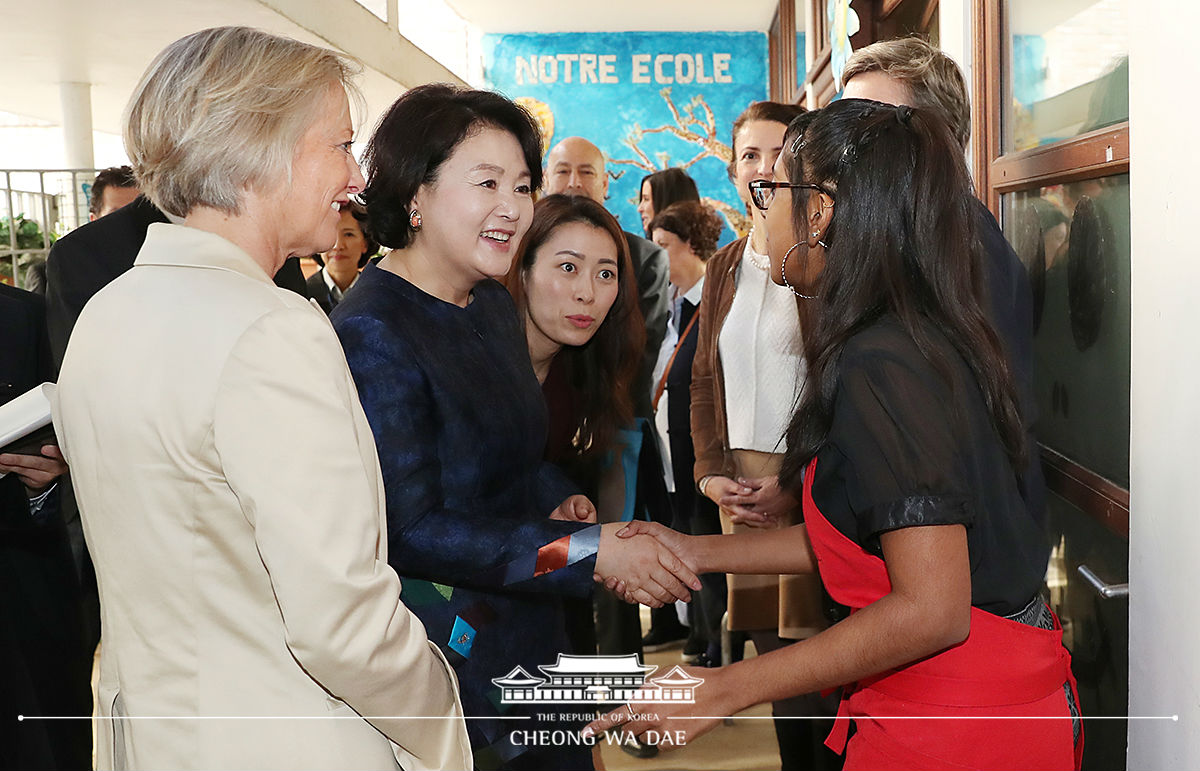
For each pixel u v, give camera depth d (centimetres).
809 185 116
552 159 389
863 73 172
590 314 193
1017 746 112
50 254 201
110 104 739
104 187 292
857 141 112
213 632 94
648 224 407
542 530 134
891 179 110
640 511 218
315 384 91
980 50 230
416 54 722
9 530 181
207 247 96
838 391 111
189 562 93
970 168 240
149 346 92
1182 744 120
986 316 112
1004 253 149
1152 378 127
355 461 93
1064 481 189
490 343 145
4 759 181
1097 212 171
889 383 104
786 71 738
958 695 112
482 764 138
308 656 90
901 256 110
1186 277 117
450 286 141
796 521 217
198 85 96
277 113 98
